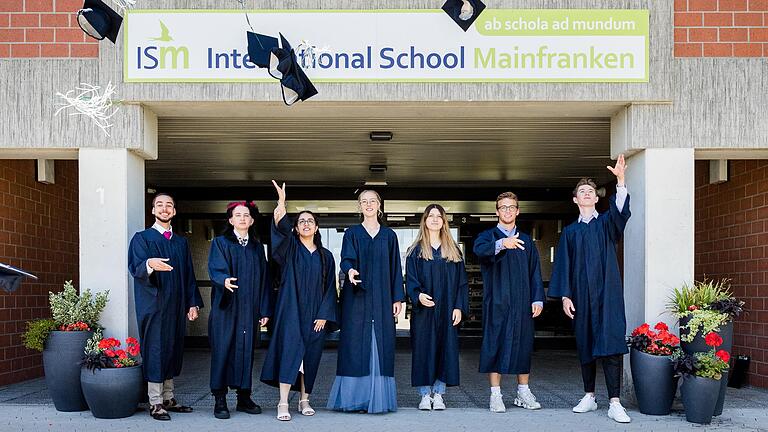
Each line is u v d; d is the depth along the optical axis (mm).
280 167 12219
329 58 7098
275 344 6773
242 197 14266
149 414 6809
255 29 7098
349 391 6859
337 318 6941
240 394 7008
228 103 7188
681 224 7176
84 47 7152
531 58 7113
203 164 11883
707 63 7227
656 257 7164
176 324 6789
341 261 6941
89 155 7113
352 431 6152
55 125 7109
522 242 6801
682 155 7199
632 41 7145
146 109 7316
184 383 9367
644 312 7188
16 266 9242
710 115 7207
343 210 14297
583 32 7129
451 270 7082
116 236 7078
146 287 6609
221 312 6703
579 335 6883
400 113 7633
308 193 14266
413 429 6234
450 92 7113
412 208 14320
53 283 10266
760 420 6668
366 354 6867
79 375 6797
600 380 9430
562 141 10000
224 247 6734
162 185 14102
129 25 7090
